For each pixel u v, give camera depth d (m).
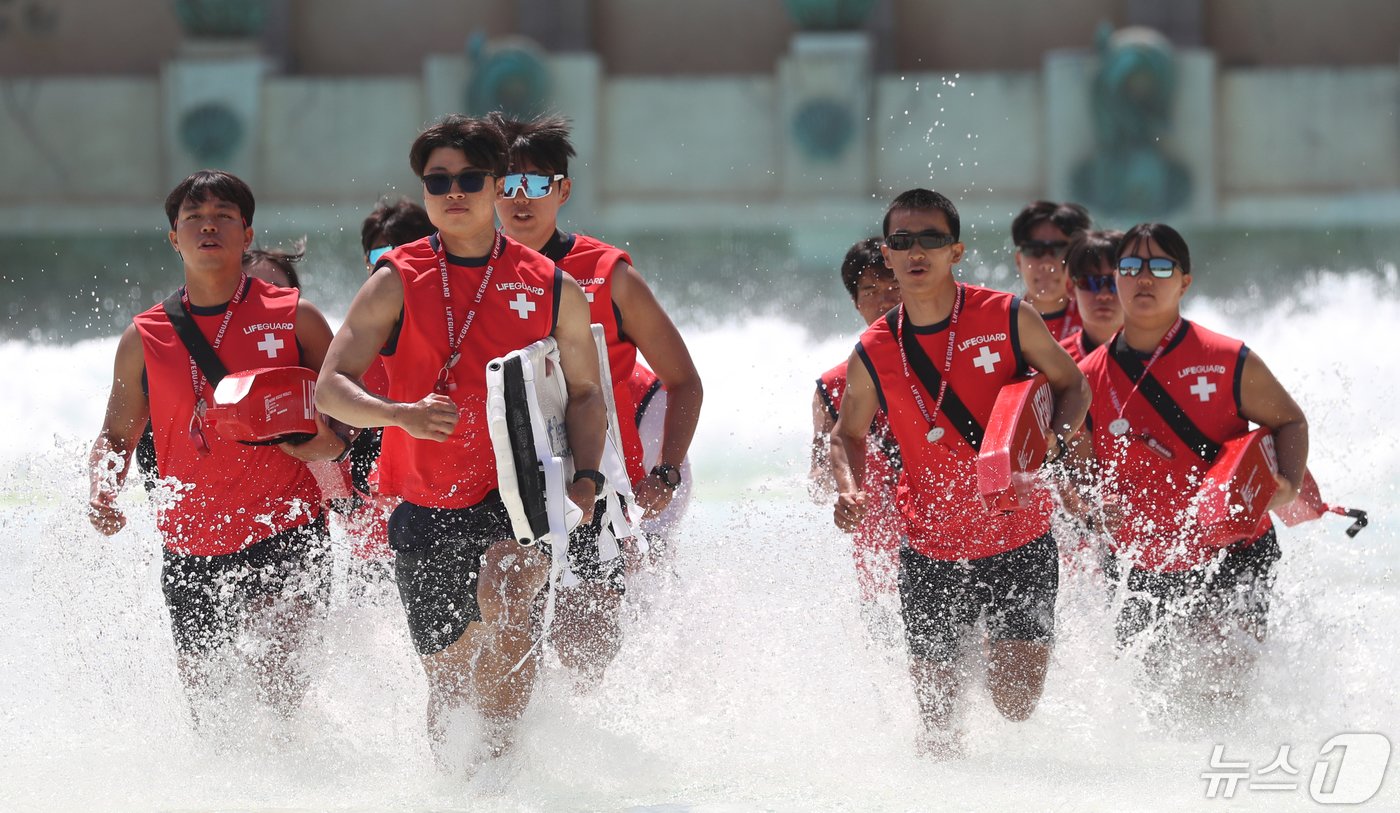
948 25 87.69
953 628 16.70
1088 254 19.77
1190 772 14.59
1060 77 77.50
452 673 14.92
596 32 88.75
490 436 14.15
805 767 14.89
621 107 79.69
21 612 17.22
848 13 80.25
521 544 14.02
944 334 16.38
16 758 15.20
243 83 80.31
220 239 16.47
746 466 32.62
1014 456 15.17
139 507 17.39
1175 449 17.34
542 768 14.74
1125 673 17.17
